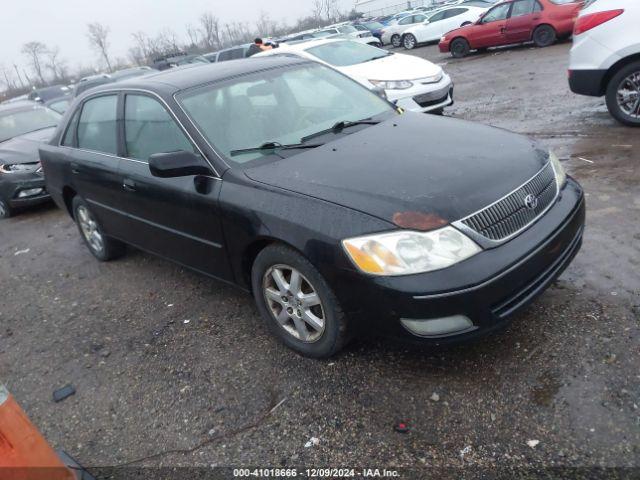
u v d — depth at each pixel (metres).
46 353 3.88
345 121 3.82
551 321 3.11
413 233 2.51
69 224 7.02
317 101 4.02
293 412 2.82
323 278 2.81
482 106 9.31
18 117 9.27
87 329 4.11
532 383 2.69
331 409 2.78
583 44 6.26
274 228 2.91
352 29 27.47
